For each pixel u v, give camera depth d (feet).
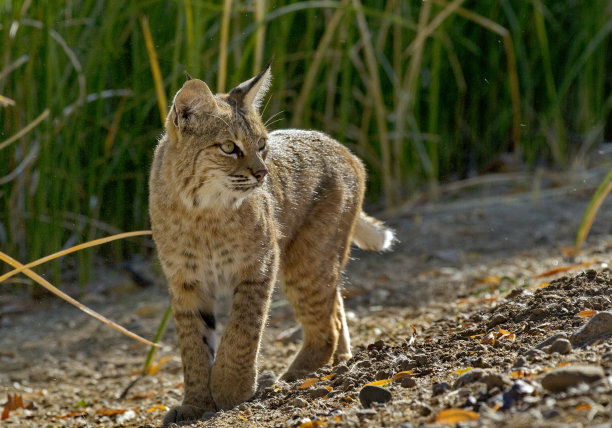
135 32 37.99
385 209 45.78
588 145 48.37
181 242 22.71
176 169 22.50
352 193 27.04
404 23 39.55
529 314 21.58
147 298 37.83
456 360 19.04
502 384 14.88
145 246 41.96
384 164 43.62
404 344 23.02
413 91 43.93
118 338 33.63
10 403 26.61
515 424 13.10
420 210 45.83
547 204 46.09
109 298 38.06
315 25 43.19
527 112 48.83
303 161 25.88
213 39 39.42
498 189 48.73
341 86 44.88
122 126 39.68
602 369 14.56
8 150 36.88
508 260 37.81
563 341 16.99
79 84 37.63
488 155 49.73
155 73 29.40
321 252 25.73
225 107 22.85
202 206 22.41
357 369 21.33
